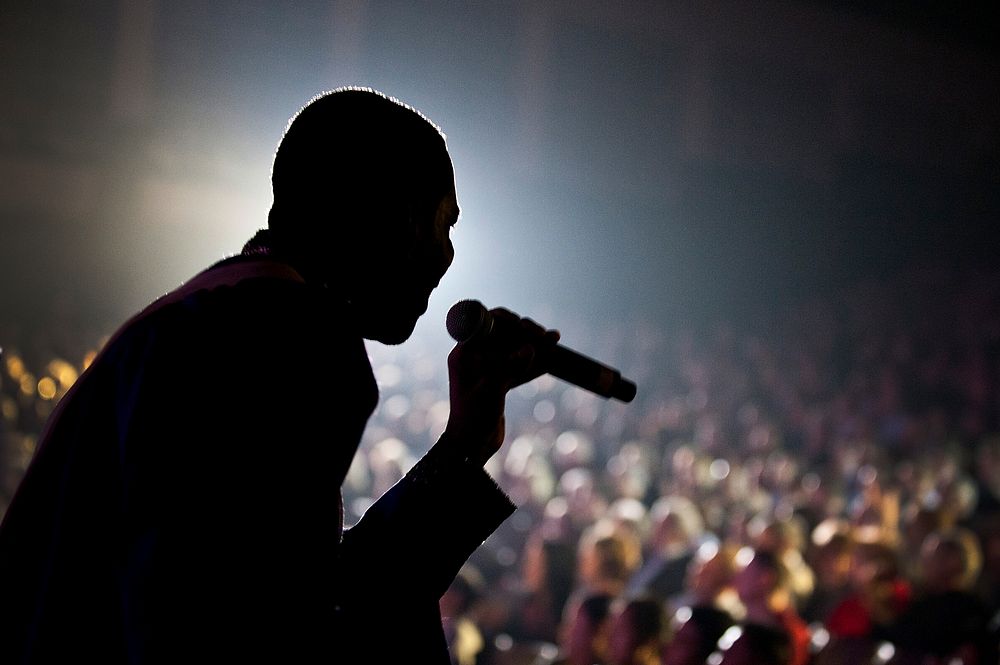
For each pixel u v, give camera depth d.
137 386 0.94
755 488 7.21
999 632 3.84
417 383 12.21
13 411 8.38
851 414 9.93
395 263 1.08
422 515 1.11
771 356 14.02
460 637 3.91
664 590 4.97
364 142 1.06
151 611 0.86
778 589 3.79
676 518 5.22
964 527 5.72
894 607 3.97
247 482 0.88
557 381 11.45
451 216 1.13
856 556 4.26
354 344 0.98
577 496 6.25
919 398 11.48
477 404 1.16
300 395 0.91
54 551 0.97
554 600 4.68
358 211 1.06
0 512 5.68
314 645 0.89
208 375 0.91
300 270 1.07
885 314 15.83
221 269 1.03
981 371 11.38
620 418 10.11
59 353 11.66
